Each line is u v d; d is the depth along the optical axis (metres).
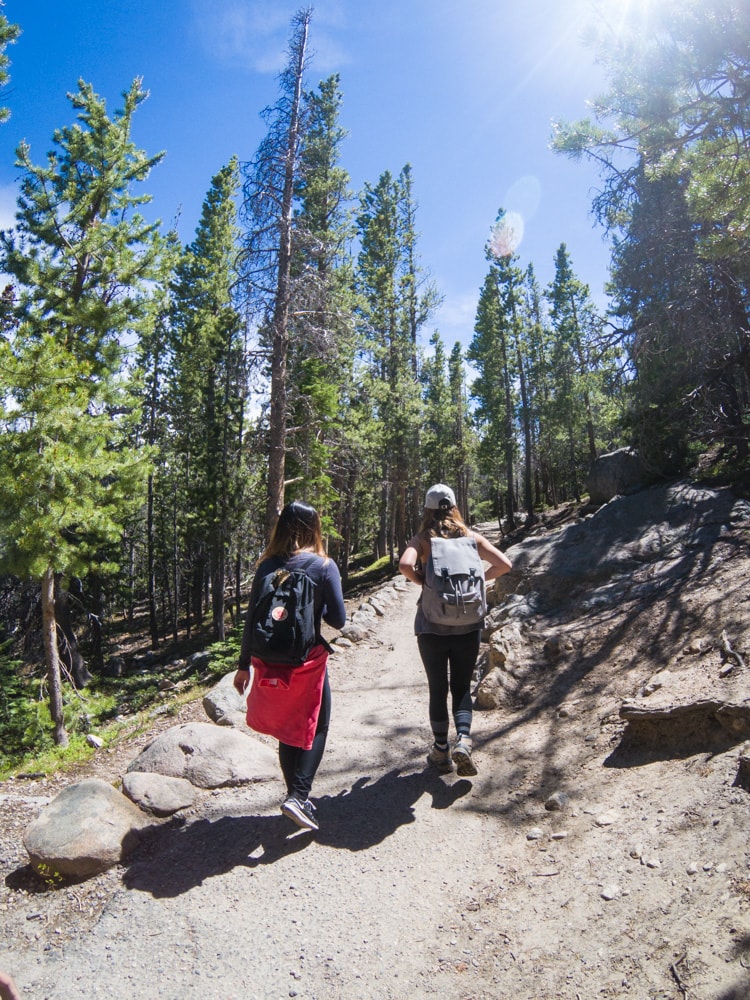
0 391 8.48
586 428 43.69
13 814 4.52
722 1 4.68
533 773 4.35
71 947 3.12
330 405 18.61
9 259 12.01
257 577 3.91
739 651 4.54
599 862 3.22
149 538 31.94
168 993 2.79
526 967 2.70
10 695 11.80
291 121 15.99
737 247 5.43
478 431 57.25
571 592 7.69
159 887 3.51
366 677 7.86
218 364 25.47
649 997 2.36
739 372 12.34
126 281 12.63
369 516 43.72
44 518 8.77
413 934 3.04
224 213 32.53
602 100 5.48
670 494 9.68
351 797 4.43
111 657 26.23
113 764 5.93
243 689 3.99
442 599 4.23
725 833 3.04
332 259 20.92
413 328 36.78
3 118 7.95
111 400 10.86
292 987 2.78
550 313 45.44
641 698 4.43
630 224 10.20
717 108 5.19
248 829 4.05
